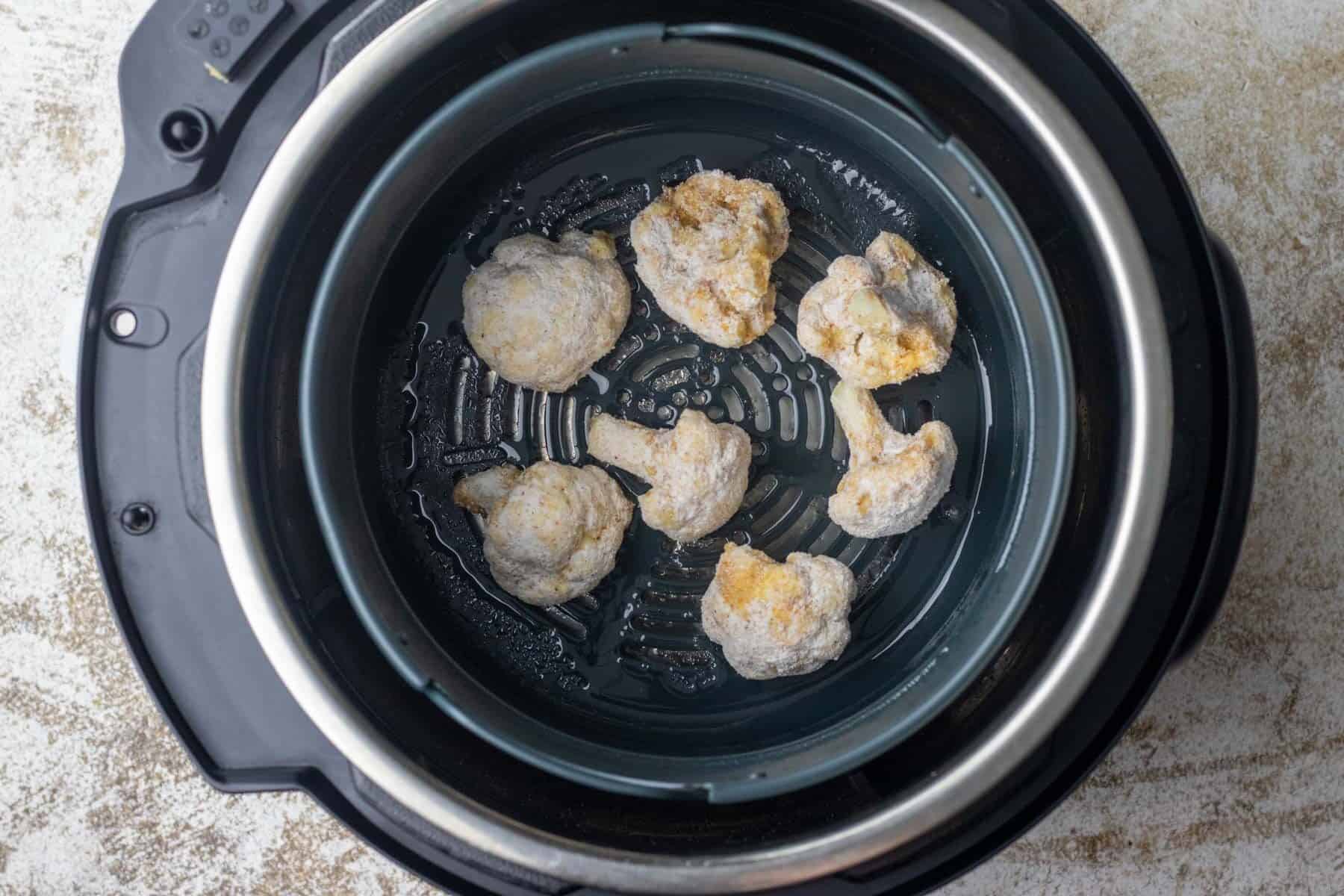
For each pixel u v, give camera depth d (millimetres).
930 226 458
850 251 466
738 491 454
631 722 456
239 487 376
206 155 391
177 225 397
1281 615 562
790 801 417
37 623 563
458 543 461
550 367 448
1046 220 421
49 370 562
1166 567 408
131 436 398
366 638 418
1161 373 382
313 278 410
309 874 568
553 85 419
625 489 472
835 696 455
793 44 391
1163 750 566
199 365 396
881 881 408
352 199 414
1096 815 567
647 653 464
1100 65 409
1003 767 379
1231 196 561
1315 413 560
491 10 384
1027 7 412
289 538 400
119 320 397
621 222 469
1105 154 412
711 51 412
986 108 406
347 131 386
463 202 456
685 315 447
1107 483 401
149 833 569
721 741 449
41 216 562
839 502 448
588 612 465
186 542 399
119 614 396
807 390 470
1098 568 385
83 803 568
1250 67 559
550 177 462
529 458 467
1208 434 408
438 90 412
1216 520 403
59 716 566
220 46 389
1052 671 381
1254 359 426
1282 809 566
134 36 390
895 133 422
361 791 398
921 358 436
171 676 399
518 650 460
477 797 393
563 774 396
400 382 458
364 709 391
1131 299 384
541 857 376
